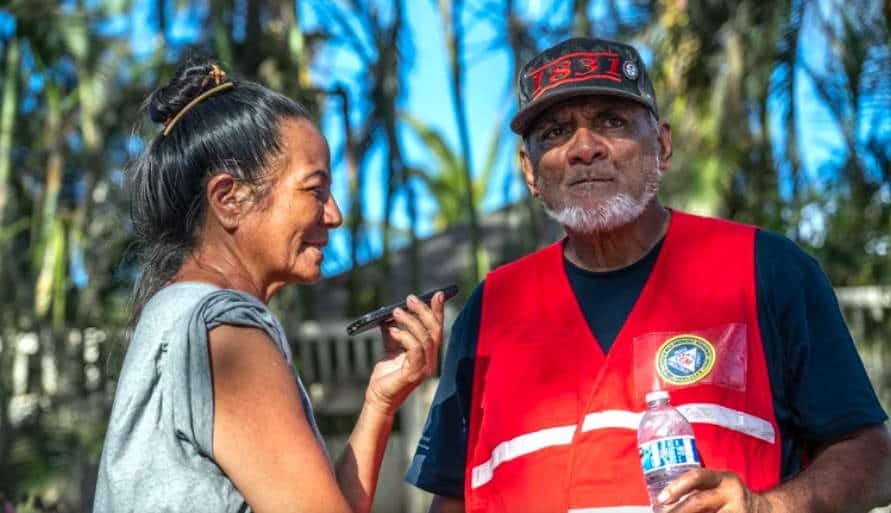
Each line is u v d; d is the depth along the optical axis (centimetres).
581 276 343
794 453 321
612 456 319
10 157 1358
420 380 294
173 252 277
